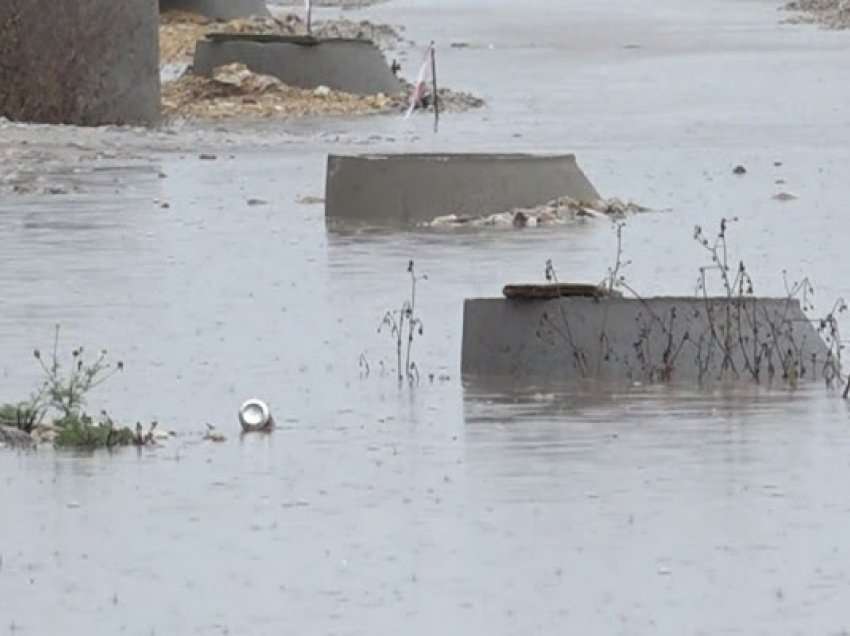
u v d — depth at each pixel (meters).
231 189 92.56
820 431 46.31
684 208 84.44
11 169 100.12
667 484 41.97
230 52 144.50
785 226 78.50
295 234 78.25
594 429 46.84
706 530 38.97
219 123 131.38
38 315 61.72
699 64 176.00
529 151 108.88
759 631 33.72
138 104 129.00
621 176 96.06
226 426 48.31
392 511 40.62
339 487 42.47
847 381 51.53
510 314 53.53
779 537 38.47
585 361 52.69
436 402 50.19
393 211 82.25
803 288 63.84
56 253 73.56
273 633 34.00
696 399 49.84
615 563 37.16
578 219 81.31
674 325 52.59
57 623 34.62
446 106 139.62
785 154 105.62
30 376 53.16
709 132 119.12
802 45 198.75
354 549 38.25
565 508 40.47
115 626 34.44
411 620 34.47
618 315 52.78
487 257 71.75
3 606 35.47
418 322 59.50
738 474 42.69
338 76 143.62
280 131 124.94
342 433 47.28
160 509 41.03
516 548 38.06
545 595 35.56
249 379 53.19
